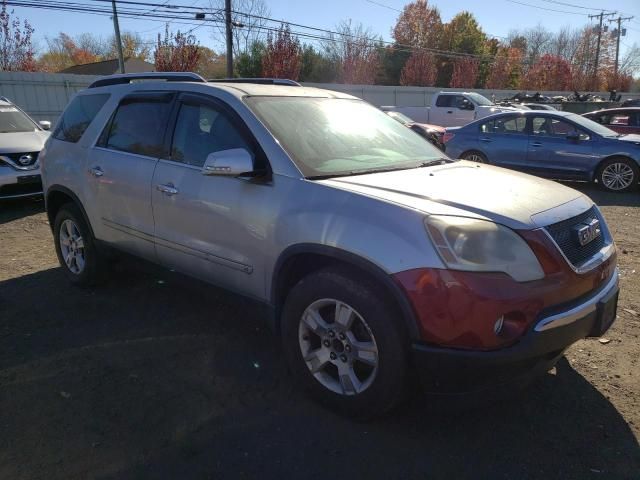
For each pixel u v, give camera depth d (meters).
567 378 3.45
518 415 3.07
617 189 10.65
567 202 3.09
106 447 2.79
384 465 2.67
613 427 2.96
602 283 2.99
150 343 3.94
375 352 2.78
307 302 3.01
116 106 4.47
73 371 3.55
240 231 3.34
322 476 2.59
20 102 21.27
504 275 2.54
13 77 20.94
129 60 46.78
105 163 4.36
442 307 2.52
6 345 3.93
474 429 2.95
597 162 10.70
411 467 2.65
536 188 3.24
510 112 11.74
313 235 2.91
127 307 4.60
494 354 2.51
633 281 5.29
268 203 3.18
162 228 3.91
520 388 2.77
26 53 30.92
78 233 4.98
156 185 3.87
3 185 8.25
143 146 4.11
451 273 2.51
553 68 59.09
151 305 4.64
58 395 3.27
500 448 2.79
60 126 5.15
